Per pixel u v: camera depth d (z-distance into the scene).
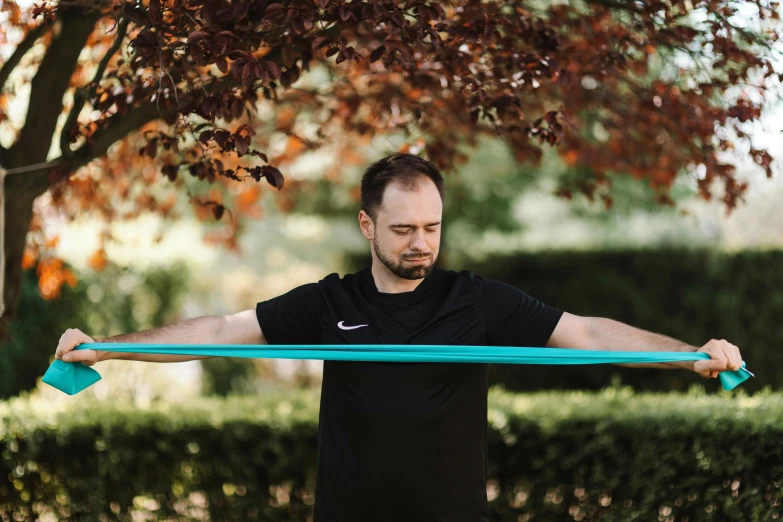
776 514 3.88
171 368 8.08
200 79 3.20
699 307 7.78
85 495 4.32
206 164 3.41
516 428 4.20
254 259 18.20
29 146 3.64
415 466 2.25
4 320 3.75
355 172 11.59
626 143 4.54
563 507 4.19
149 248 8.81
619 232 12.45
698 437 3.95
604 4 3.55
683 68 3.99
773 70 3.32
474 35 3.03
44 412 4.45
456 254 9.02
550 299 8.54
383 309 2.41
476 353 2.24
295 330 2.51
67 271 4.71
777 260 7.44
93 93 3.32
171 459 4.36
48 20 3.20
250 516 4.38
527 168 10.02
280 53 3.23
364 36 3.49
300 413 4.49
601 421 4.11
